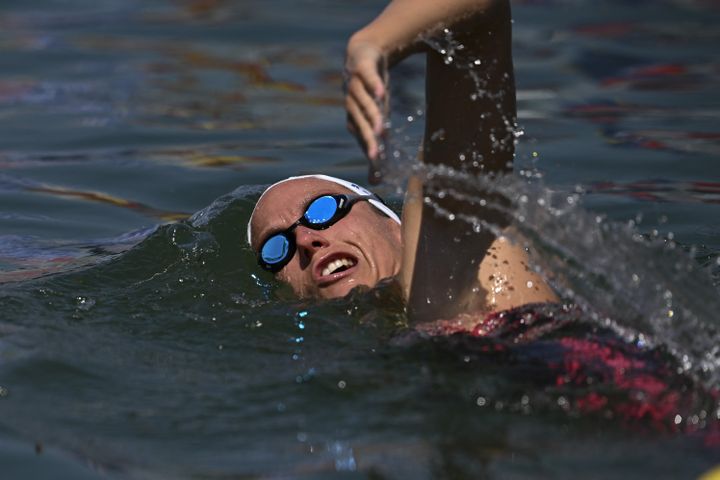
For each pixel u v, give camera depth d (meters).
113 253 16.80
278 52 33.12
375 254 13.84
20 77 29.80
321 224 14.16
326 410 10.38
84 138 23.98
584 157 21.61
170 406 10.66
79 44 33.97
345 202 14.28
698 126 24.17
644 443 9.20
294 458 9.48
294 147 23.23
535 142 22.86
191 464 9.45
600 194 19.19
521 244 12.62
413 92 27.70
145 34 35.59
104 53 32.84
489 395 10.23
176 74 30.42
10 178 21.00
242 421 10.28
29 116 25.88
